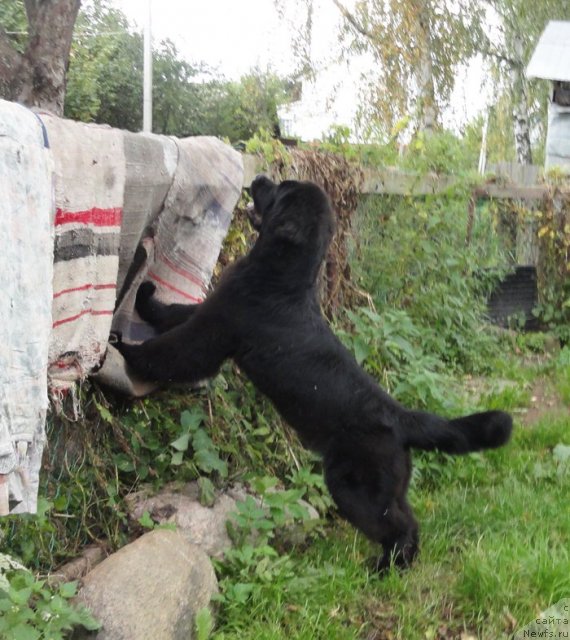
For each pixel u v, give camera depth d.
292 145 4.03
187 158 2.29
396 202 4.25
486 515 2.77
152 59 11.15
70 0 3.05
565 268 5.71
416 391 3.43
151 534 2.13
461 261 4.64
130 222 2.12
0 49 3.07
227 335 2.50
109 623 1.80
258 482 2.49
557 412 4.05
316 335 2.56
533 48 11.36
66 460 2.26
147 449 2.59
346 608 2.21
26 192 1.59
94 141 1.89
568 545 2.51
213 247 2.50
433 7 9.19
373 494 2.47
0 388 1.53
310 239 2.56
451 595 2.29
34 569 2.11
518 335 5.40
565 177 5.96
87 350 1.98
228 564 2.30
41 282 1.64
